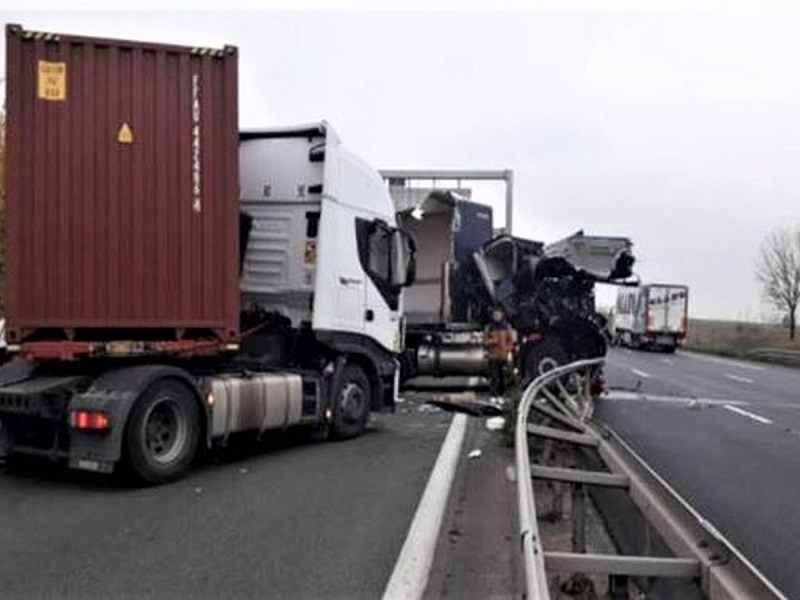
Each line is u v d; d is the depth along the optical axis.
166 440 9.41
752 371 36.62
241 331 11.66
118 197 9.59
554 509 8.27
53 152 9.40
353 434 12.70
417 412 16.00
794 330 68.38
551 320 22.42
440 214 22.25
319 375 12.10
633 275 23.45
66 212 9.44
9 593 5.72
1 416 9.45
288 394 11.27
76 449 8.97
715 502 9.59
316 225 11.81
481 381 21.48
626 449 7.29
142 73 9.66
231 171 9.96
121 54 9.59
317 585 5.98
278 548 6.83
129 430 8.92
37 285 9.36
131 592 5.77
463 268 22.36
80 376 9.47
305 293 11.80
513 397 13.09
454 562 6.66
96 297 9.54
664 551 5.25
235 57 9.91
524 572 3.70
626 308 62.22
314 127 11.76
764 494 10.05
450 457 10.98
